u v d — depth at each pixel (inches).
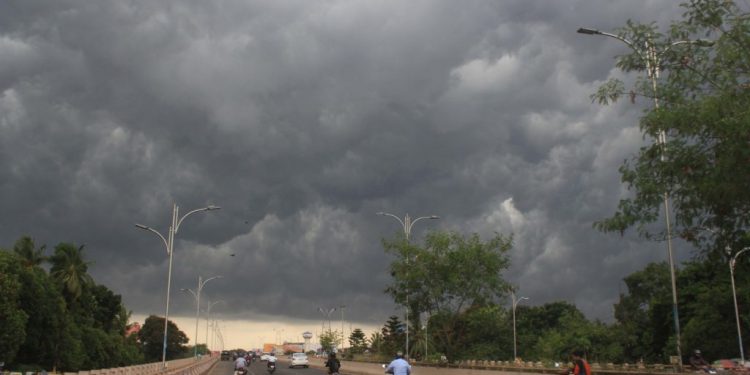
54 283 2647.6
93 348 3038.9
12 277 2011.6
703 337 2375.7
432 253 1685.5
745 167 398.0
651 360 2997.0
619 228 474.0
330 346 5108.3
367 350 4623.5
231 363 4313.5
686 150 433.7
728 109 404.8
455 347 1788.9
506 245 1702.8
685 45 469.1
